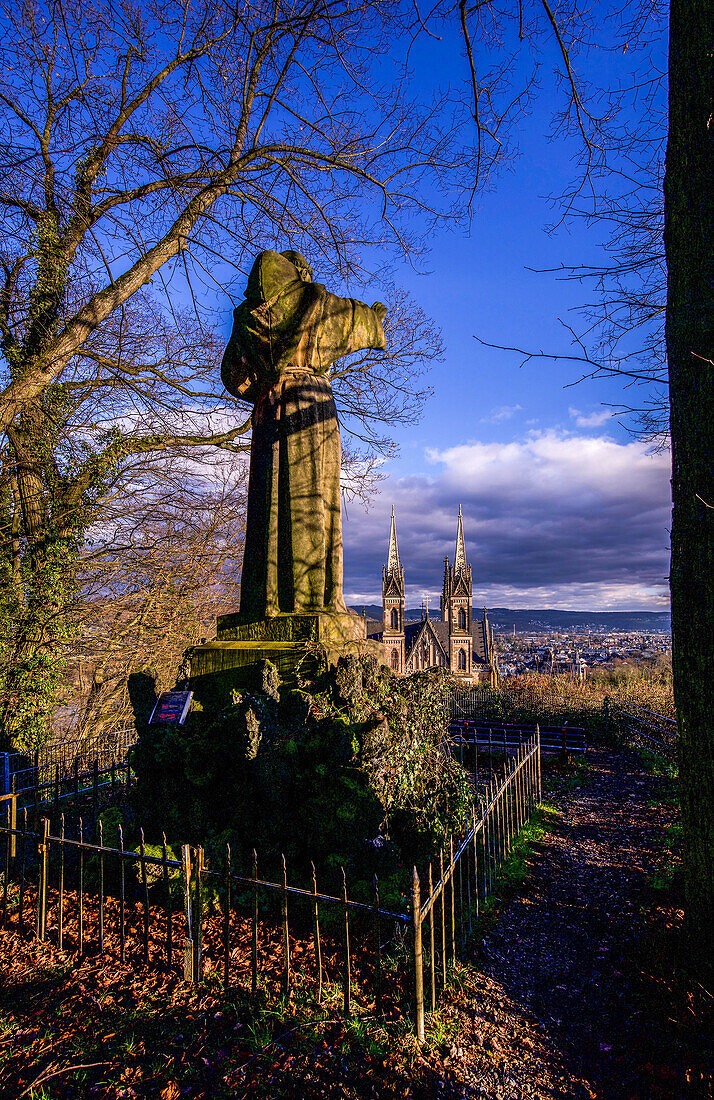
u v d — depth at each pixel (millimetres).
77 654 10992
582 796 8867
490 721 13250
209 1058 2961
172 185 7719
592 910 4898
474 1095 2791
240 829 4578
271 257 6277
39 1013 3338
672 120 3846
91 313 8242
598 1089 2873
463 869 5355
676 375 3838
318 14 6703
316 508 6371
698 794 3676
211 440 13328
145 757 5039
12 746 9297
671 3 3873
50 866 5473
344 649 5949
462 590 82000
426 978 3639
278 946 3934
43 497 10539
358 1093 2760
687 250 3734
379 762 4605
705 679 3646
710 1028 3166
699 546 3678
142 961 3812
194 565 13789
